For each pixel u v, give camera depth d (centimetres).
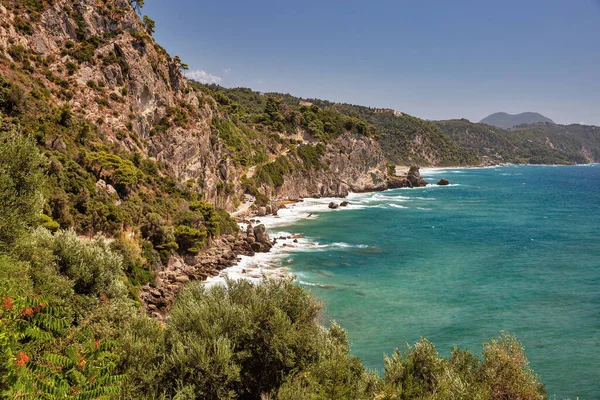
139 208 5400
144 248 4922
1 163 2238
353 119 16812
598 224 9719
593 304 4688
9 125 4625
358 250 6994
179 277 4941
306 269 5847
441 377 2092
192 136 8581
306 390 1736
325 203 12569
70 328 1833
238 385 1859
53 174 4509
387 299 4775
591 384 3144
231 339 1922
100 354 1459
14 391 1099
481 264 6269
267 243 6938
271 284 2394
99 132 6366
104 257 3014
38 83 6022
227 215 7956
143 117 7531
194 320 1989
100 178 5469
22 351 1274
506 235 8400
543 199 14662
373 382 2112
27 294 1698
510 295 4962
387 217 10369
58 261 2708
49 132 5281
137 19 8475
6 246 2116
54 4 7038
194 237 5681
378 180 16512
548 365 3422
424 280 5484
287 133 15388
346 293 4941
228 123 12506
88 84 6819
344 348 2416
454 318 4284
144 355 1761
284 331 1980
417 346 2369
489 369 2125
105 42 7488
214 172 9381
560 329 4056
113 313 2123
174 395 1669
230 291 2380
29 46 6462
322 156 14725
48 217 3966
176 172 7988
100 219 4631
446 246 7388
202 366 1702
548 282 5453
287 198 12988
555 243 7700
